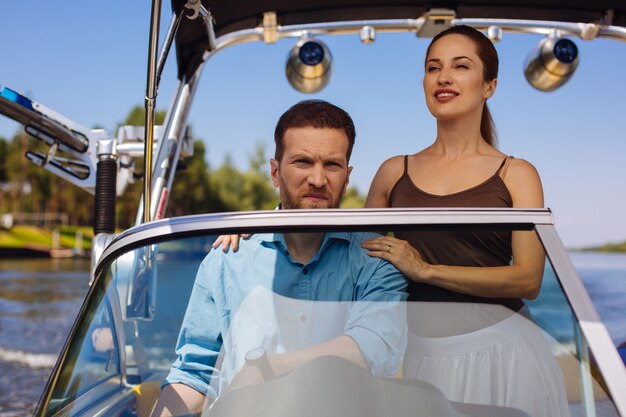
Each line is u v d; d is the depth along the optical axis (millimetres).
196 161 81562
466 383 1586
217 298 1608
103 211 2896
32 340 17344
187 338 1604
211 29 2879
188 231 1622
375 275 1597
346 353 1506
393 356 1544
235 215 1617
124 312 1631
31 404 9906
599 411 1347
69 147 3025
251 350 1531
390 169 2311
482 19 3291
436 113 2225
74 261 59312
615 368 1345
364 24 3355
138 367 1626
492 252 1613
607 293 22000
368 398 1470
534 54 3531
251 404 1450
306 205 1701
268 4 3082
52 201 82562
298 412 1434
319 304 1575
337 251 1604
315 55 3531
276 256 1604
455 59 2193
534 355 1551
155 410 1555
